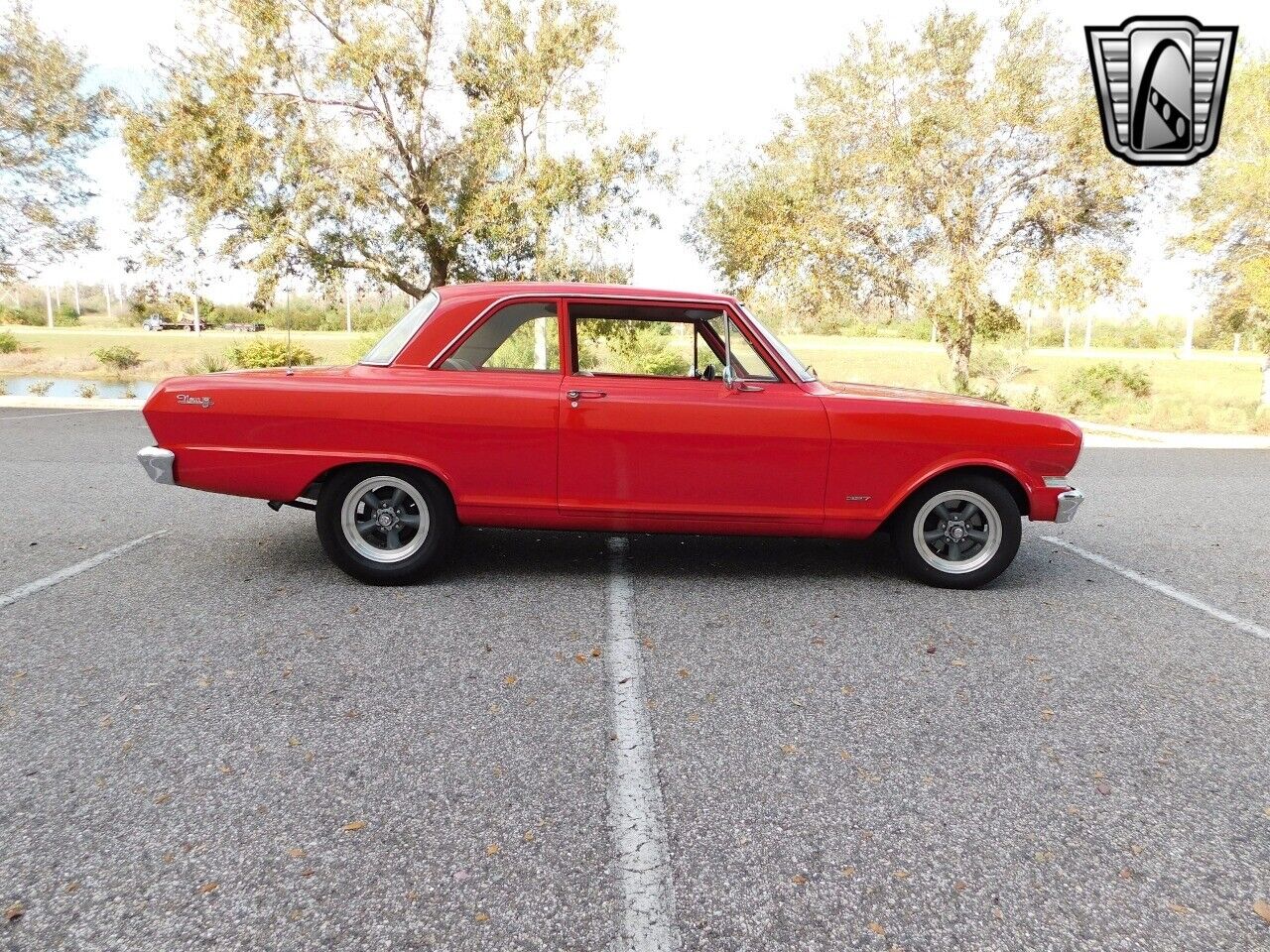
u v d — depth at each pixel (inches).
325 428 163.9
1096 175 639.1
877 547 216.7
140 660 131.4
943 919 76.3
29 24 710.5
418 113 644.7
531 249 675.4
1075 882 82.3
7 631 143.3
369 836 86.8
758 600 169.8
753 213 761.6
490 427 165.6
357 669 130.0
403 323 181.5
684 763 103.7
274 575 180.2
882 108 714.2
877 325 785.6
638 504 171.0
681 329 178.7
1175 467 409.4
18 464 330.6
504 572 186.2
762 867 83.4
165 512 245.6
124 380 991.6
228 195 612.7
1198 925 76.3
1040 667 138.3
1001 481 179.3
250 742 106.0
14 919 73.0
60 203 759.1
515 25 643.5
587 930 73.8
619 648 141.9
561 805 93.5
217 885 78.5
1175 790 100.2
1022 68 645.9
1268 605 178.2
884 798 96.7
